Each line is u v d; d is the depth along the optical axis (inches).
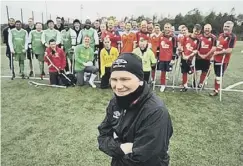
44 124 152.6
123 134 50.7
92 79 238.1
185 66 220.7
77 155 117.4
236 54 480.1
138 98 48.0
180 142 129.8
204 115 167.6
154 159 48.6
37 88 232.4
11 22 263.0
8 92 219.3
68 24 286.7
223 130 144.9
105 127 56.3
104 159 114.2
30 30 288.4
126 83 46.5
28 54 275.9
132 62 46.5
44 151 121.0
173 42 237.3
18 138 134.1
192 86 236.4
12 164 109.7
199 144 128.0
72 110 176.9
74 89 229.6
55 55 231.9
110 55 224.7
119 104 49.9
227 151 121.3
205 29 215.8
